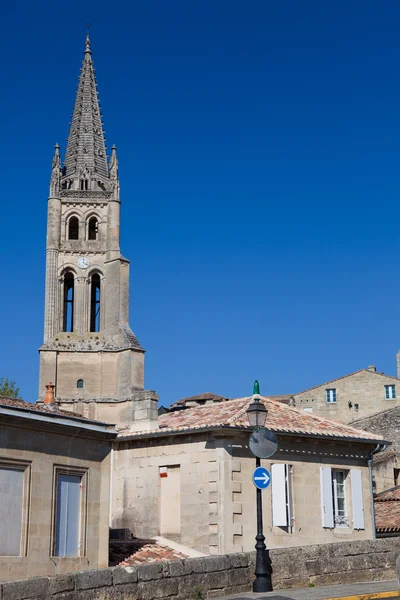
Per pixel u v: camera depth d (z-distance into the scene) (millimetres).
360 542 23812
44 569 22984
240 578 21234
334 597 20078
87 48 103812
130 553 27375
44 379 86625
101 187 95312
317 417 33250
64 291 92188
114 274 90875
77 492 24688
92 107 99812
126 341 87188
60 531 23891
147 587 19062
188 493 29000
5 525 22203
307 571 22438
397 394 79875
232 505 28016
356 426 59344
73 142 98000
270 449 23000
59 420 23969
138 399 31781
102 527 25172
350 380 82000
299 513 29641
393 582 23250
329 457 31297
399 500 40594
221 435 28469
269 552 21938
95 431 25141
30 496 22938
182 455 29594
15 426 22781
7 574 21844
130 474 31156
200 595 20094
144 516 30328
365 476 32406
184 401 88625
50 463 23734
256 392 32312
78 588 17750
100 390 87062
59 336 88688
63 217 93062
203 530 28234
